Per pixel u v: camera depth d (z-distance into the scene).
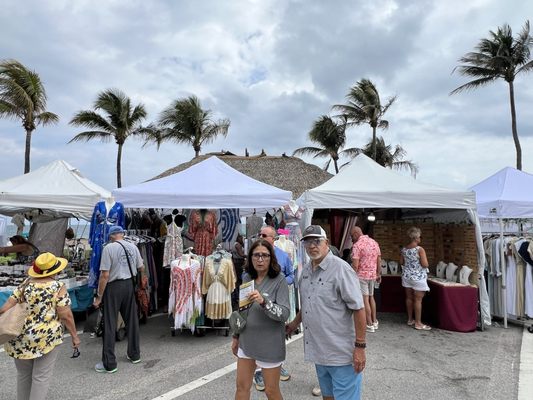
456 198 6.74
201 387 4.14
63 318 3.31
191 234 6.87
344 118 30.95
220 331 6.40
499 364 4.89
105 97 25.22
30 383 3.28
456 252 7.68
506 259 7.09
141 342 5.82
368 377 4.46
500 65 23.44
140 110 26.27
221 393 3.99
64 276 6.70
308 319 2.76
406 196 6.74
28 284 3.26
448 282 7.00
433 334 6.37
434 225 8.69
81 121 24.91
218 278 5.85
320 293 2.70
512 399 3.87
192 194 6.42
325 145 32.12
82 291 6.81
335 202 6.79
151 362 4.94
